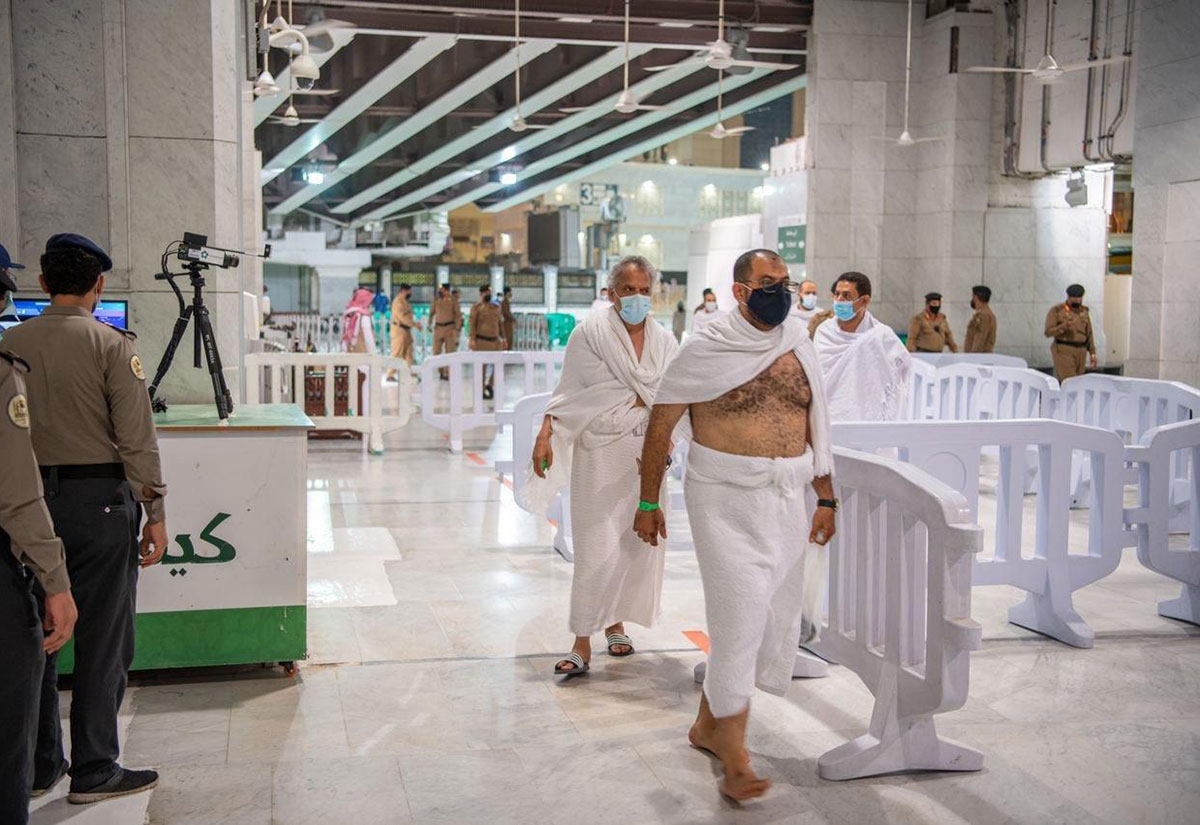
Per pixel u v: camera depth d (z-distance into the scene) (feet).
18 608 8.68
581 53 65.62
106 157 18.56
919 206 60.54
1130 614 18.52
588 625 15.06
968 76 57.72
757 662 11.67
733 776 11.01
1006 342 59.21
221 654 14.67
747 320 11.09
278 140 81.92
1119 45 50.49
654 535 11.86
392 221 146.20
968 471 16.78
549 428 15.15
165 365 15.87
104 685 10.93
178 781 11.57
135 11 18.48
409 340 66.39
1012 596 19.76
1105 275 63.10
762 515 10.99
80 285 10.71
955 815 10.97
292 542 14.76
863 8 59.21
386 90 67.15
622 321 14.96
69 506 10.43
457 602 18.86
